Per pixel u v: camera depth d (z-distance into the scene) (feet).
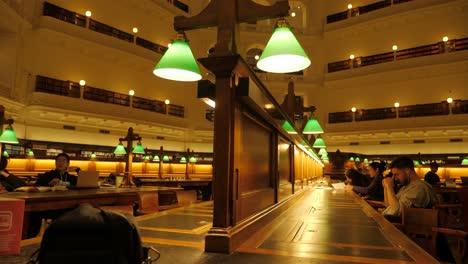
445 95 68.85
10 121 23.12
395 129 71.92
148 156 67.26
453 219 17.25
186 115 77.30
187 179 48.06
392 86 74.74
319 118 82.02
